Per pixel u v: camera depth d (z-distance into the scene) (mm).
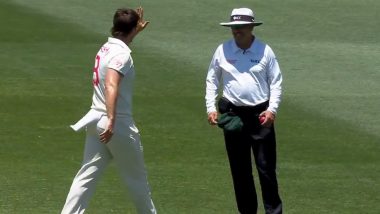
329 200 40875
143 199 33438
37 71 67312
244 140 36125
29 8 90375
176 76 67062
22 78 65062
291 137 52438
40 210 38281
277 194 36062
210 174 44938
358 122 56344
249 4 95688
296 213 38812
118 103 32312
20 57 71562
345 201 40750
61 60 71062
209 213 38594
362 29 87438
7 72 66625
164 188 42250
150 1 95500
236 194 36844
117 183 42969
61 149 49125
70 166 45844
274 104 35375
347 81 68188
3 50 73688
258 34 84188
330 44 81188
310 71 71188
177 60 72250
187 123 55031
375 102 61719
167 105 59125
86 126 32594
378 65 73750
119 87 32156
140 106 58594
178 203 39969
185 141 51219
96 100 32688
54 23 84375
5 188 41562
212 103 36281
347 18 91250
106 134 31578
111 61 31984
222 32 84062
